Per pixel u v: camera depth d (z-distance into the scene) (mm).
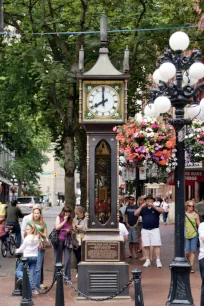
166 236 31250
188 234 16688
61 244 14586
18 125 26547
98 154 13258
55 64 18547
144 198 20281
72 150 19328
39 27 19484
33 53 19016
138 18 19906
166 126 11531
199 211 21188
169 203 46031
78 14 20547
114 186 13078
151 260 19719
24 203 48844
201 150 12188
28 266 12211
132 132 11445
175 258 10711
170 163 11273
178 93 11047
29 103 24688
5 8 19969
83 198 23000
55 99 19625
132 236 20422
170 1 19672
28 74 21922
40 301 12602
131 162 11695
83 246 12867
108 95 13094
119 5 19672
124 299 12656
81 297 12594
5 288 14336
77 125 19422
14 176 59719
